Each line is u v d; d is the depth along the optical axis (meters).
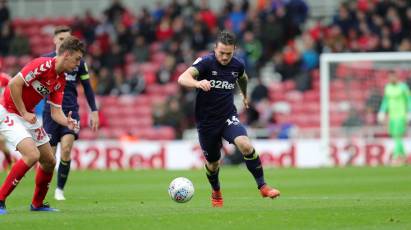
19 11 126.75
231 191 50.31
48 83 33.94
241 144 36.25
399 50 100.44
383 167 77.00
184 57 106.88
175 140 95.06
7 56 115.62
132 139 92.81
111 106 106.12
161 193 49.41
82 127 100.31
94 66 110.00
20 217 32.72
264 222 30.67
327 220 31.25
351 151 85.06
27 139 33.81
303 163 85.75
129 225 29.92
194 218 31.83
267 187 36.28
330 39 102.31
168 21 111.56
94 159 87.38
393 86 83.88
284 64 102.81
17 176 33.97
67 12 125.75
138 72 108.75
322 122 86.88
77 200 43.56
